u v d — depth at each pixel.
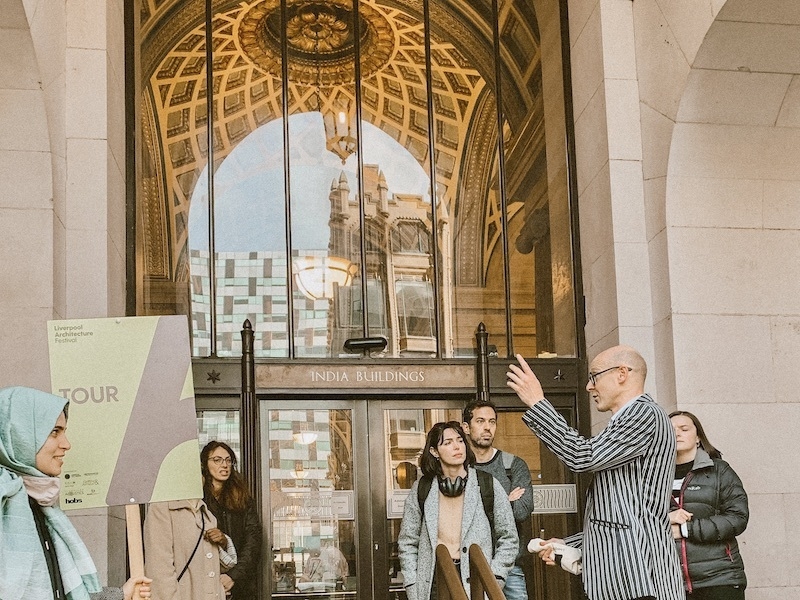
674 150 8.30
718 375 8.15
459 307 9.13
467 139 9.50
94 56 8.09
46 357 7.14
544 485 8.78
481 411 7.44
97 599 4.54
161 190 8.98
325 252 9.09
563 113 9.59
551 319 9.17
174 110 9.14
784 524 8.02
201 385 8.52
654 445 5.11
